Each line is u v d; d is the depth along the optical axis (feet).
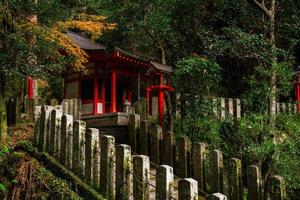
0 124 23.71
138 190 13.96
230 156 25.91
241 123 24.98
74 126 17.24
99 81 40.57
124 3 42.73
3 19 23.67
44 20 25.32
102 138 15.92
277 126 31.50
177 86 27.76
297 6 35.96
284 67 25.49
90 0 31.22
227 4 36.78
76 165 16.70
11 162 18.11
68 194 15.53
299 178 21.40
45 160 17.58
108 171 15.33
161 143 22.66
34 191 16.48
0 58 22.70
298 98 45.57
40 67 25.18
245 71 40.24
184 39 40.40
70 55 30.07
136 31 41.06
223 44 30.01
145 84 45.57
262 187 17.84
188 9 38.93
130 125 24.48
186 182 12.12
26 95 35.58
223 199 11.21
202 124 26.71
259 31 35.73
